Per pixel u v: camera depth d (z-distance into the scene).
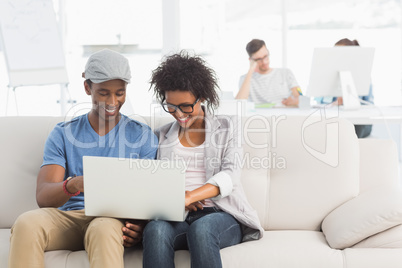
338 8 5.18
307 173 2.14
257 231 1.95
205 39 5.34
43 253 1.74
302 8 5.21
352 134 2.19
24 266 1.67
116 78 1.96
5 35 4.27
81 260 1.75
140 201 1.74
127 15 5.30
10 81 4.28
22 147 2.20
